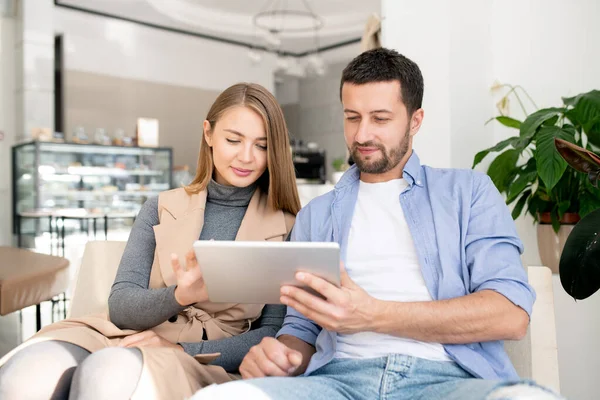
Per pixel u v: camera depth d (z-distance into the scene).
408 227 1.24
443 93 2.56
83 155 6.09
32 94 6.43
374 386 1.08
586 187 1.96
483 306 1.05
